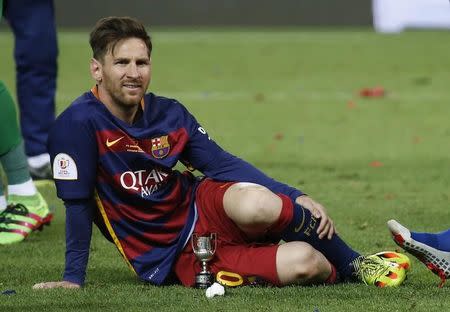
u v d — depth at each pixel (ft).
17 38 88.58
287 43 252.62
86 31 273.13
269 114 151.23
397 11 292.20
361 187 90.58
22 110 89.66
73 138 51.96
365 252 63.62
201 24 294.46
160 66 210.38
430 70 209.26
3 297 50.80
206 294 49.70
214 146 54.65
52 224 74.54
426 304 48.47
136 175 52.49
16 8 88.12
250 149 117.50
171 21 292.20
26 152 90.17
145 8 289.33
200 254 51.34
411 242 52.11
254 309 47.34
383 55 232.12
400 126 139.23
